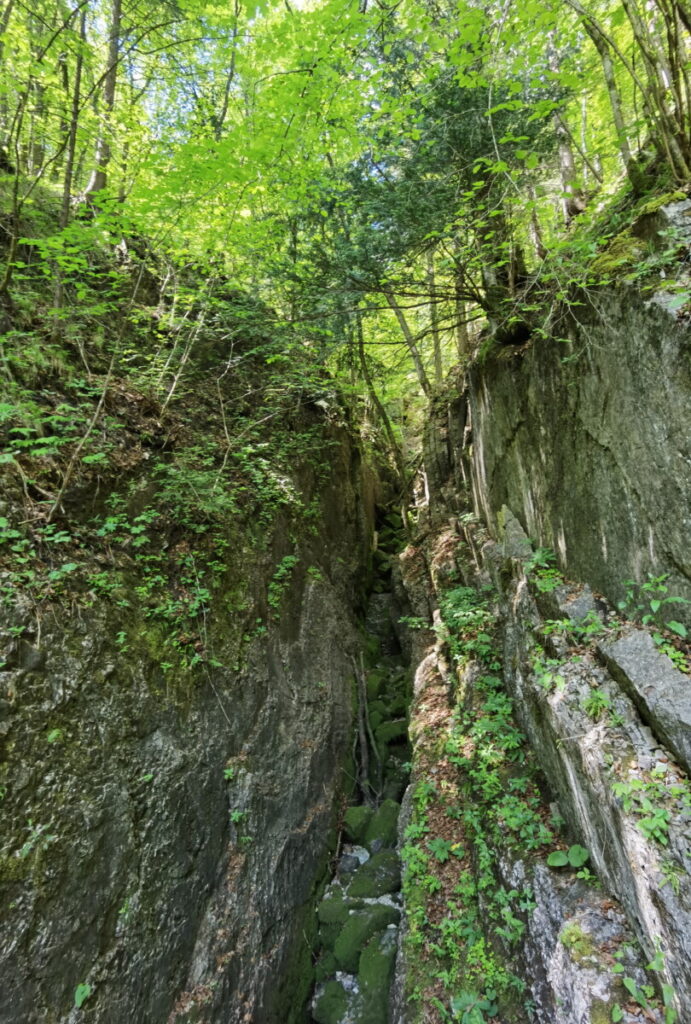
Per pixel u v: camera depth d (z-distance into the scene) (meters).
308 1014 5.92
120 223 6.26
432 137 5.99
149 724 5.02
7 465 4.92
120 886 4.20
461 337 12.73
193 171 6.39
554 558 6.01
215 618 6.50
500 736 5.99
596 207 6.71
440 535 10.73
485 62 5.22
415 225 6.12
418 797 6.50
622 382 4.36
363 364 11.54
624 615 4.54
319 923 6.54
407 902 5.82
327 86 5.89
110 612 5.04
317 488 10.75
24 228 6.94
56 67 6.34
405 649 10.96
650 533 4.14
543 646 5.20
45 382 5.94
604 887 4.05
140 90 8.95
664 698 3.63
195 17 7.12
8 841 3.53
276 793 6.52
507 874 4.88
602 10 6.42
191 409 8.31
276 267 7.62
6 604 4.13
